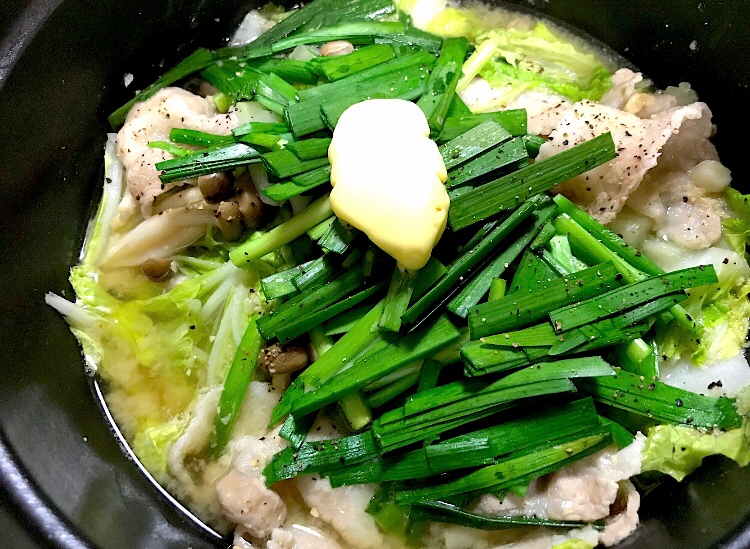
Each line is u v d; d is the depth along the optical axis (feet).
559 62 0.81
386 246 0.56
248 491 0.63
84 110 0.73
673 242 0.68
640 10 0.75
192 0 0.78
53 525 0.50
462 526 0.62
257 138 0.67
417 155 0.58
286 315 0.62
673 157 0.70
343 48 0.77
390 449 0.58
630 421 0.60
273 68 0.77
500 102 0.76
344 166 0.59
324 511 0.63
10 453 0.53
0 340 0.60
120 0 0.70
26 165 0.66
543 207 0.63
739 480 0.55
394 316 0.58
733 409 0.57
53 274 0.72
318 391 0.60
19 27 0.63
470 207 0.61
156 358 0.71
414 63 0.72
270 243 0.66
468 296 0.60
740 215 0.70
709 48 0.70
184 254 0.75
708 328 0.65
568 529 0.59
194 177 0.69
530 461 0.57
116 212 0.76
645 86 0.80
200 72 0.80
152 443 0.68
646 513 0.60
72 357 0.71
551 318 0.57
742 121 0.70
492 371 0.56
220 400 0.67
